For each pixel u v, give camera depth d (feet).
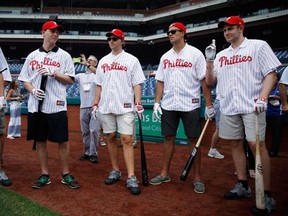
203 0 93.50
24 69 12.05
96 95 13.43
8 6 106.42
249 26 79.56
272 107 18.63
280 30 78.54
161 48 105.19
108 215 9.32
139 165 16.21
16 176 13.69
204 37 91.30
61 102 11.85
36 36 97.50
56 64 11.82
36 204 9.94
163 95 12.91
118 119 12.42
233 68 10.54
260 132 9.92
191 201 10.59
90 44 102.73
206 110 12.03
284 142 19.92
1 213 8.99
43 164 12.28
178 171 14.87
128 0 111.45
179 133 22.94
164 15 100.53
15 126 26.66
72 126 32.40
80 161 17.15
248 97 10.26
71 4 109.91
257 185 9.31
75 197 10.89
